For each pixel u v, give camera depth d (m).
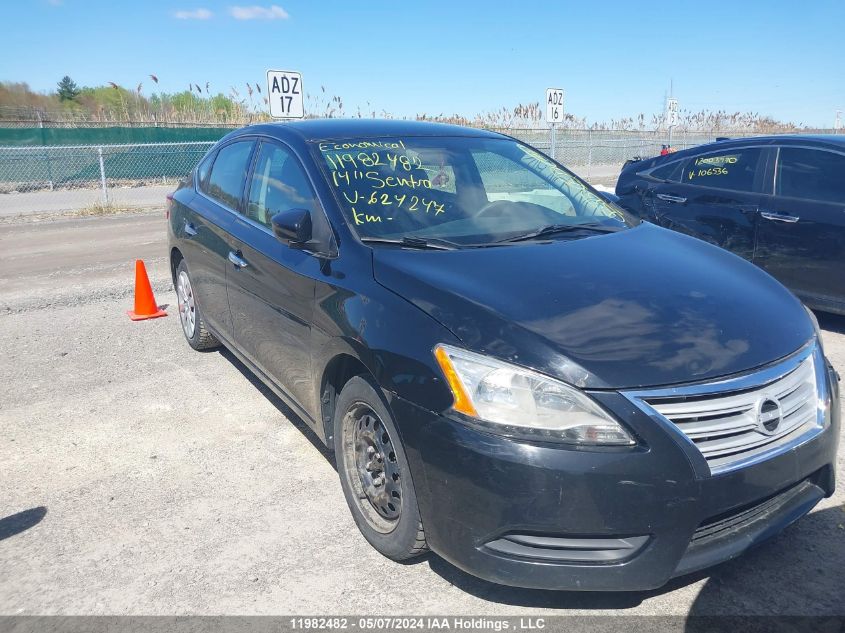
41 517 3.50
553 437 2.43
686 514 2.44
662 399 2.47
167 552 3.20
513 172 4.24
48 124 26.30
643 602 2.79
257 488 3.74
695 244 3.71
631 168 7.86
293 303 3.62
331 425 3.50
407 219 3.57
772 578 2.91
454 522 2.59
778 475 2.62
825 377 2.92
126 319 6.95
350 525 3.38
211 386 5.14
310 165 3.86
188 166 23.08
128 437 4.36
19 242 11.75
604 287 2.93
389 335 2.84
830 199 5.96
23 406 4.85
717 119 26.20
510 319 2.66
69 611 2.82
